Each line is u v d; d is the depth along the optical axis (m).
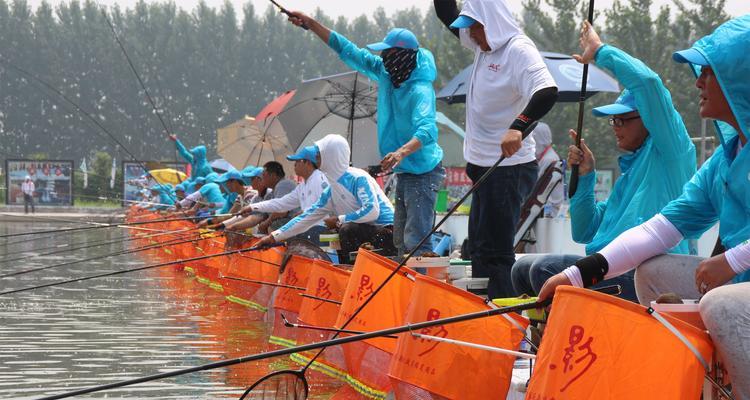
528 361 6.86
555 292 4.82
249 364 8.65
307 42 141.12
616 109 7.19
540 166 14.21
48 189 66.06
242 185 23.20
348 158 12.52
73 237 38.59
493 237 8.80
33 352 9.55
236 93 134.00
